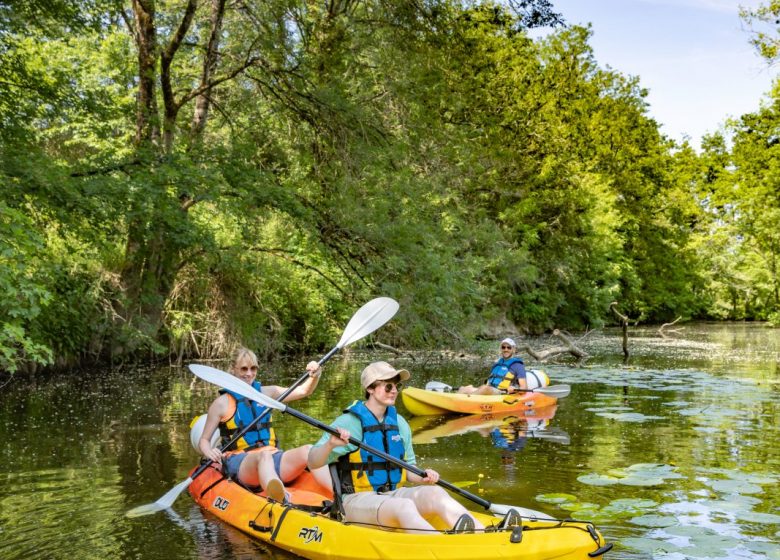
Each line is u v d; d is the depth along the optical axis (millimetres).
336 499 4258
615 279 32219
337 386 11688
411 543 3748
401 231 11844
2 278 5973
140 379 12664
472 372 14367
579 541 3697
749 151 34219
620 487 5500
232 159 11852
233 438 5219
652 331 30359
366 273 12242
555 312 28953
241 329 15305
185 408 9516
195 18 14773
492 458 6605
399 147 12312
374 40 12648
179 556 4156
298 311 17172
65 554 4184
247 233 12500
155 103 12891
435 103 12797
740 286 39406
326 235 12336
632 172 34344
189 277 14984
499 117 17719
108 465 6301
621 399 10391
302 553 4129
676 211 37531
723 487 5457
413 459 4449
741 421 8477
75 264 12516
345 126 12219
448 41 12789
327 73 12414
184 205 13367
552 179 26141
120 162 11062
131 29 13594
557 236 27109
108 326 13461
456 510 3877
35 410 9359
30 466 6270
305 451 5012
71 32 10398
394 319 12281
